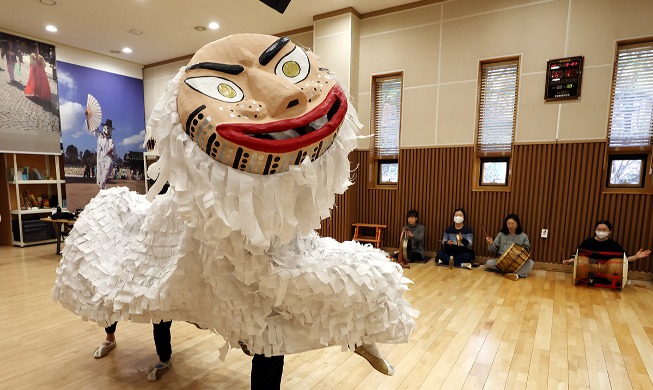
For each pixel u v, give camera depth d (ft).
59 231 17.47
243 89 3.39
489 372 7.04
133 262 4.66
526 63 14.35
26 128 19.40
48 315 9.77
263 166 3.18
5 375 6.86
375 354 4.43
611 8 12.92
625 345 8.12
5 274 13.80
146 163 25.88
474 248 15.99
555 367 7.21
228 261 3.74
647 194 12.90
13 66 18.83
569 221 14.19
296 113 3.27
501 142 15.35
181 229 4.41
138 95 25.39
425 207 16.92
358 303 3.81
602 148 13.38
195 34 19.70
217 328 4.07
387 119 17.81
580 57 13.34
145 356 7.63
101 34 19.58
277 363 4.09
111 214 5.47
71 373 6.95
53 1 15.75
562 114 13.89
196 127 3.16
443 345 8.15
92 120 22.63
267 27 18.85
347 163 3.92
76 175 21.81
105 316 4.93
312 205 3.54
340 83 3.87
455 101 15.80
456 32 15.53
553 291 11.93
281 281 3.65
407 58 16.62
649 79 12.78
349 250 4.24
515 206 15.06
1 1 15.65
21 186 20.21
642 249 13.16
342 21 16.90
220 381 6.73
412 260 16.19
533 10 14.10
